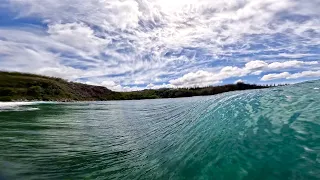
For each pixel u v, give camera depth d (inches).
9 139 429.1
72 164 282.2
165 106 1121.4
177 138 340.2
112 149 347.3
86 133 495.5
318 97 347.3
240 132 271.3
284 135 232.7
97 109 1369.3
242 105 406.9
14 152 336.5
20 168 267.9
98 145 379.2
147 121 620.1
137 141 388.2
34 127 585.6
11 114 951.0
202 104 599.8
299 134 227.6
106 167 267.4
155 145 338.0
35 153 331.9
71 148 360.8
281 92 452.4
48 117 849.5
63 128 569.3
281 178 168.7
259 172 181.6
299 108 308.0
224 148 239.1
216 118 368.8
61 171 258.7
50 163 285.6
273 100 386.3
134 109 1206.9
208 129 325.1
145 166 255.8
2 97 2630.4
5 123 660.1
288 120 272.4
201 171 207.6
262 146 221.0
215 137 280.4
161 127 475.8
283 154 197.5
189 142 299.0
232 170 194.1
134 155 306.5
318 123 241.9
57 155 321.4
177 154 268.1
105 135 466.3
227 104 452.1
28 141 413.4
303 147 201.2
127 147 353.7
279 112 311.9
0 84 3211.1
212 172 200.4
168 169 231.8
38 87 3390.7
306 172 167.6
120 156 307.7
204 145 266.8
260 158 200.1
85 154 325.7
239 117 334.3
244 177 180.5
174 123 475.2
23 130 536.1
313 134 219.8
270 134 243.8
